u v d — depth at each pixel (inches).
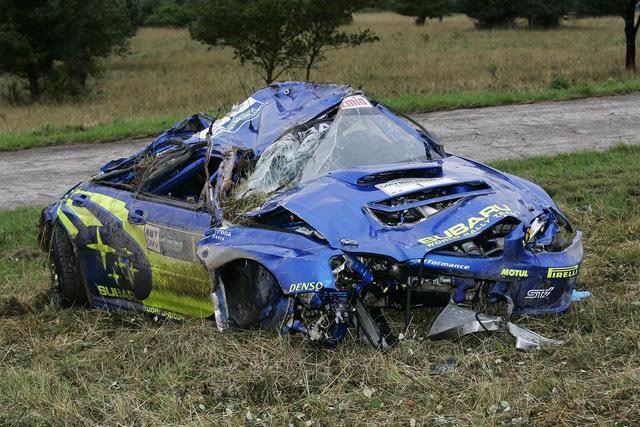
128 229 247.9
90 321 245.6
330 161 234.2
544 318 216.5
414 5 2479.1
